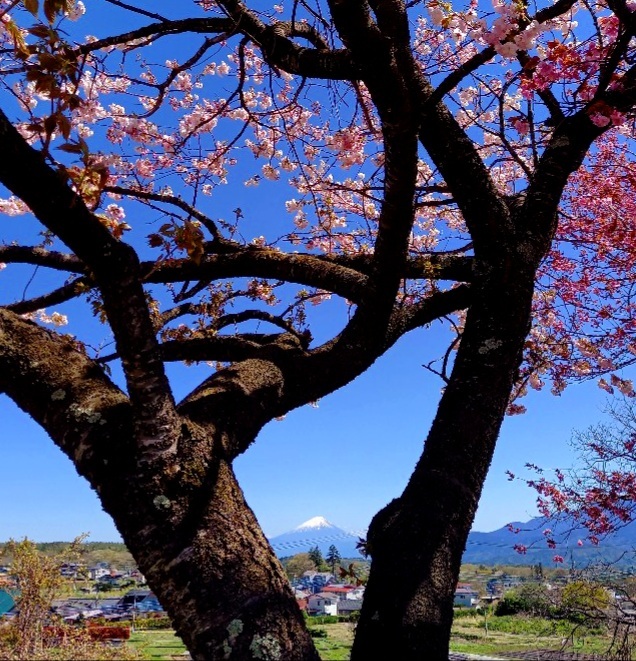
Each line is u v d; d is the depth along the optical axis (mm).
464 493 2262
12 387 2068
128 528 1795
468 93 5090
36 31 1900
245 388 2330
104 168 1979
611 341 6410
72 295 3896
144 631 17422
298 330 3949
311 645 1717
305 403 2670
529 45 2660
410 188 2346
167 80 3463
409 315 3172
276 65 3018
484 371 2521
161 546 1762
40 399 2033
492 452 2451
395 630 1898
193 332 4109
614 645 6523
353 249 5520
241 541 1811
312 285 3223
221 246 3820
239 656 1632
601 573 7246
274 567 1817
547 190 2885
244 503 1934
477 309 2674
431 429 2490
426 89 2738
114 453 1862
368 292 2707
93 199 2174
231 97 3865
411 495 2250
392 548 2092
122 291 1851
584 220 6223
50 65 1905
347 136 3982
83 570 6184
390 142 2250
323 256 3596
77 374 2088
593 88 3195
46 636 5219
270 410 2406
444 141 2773
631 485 7691
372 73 2119
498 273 2672
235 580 1736
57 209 1784
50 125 1880
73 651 4848
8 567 5586
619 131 5074
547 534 8125
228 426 2129
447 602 2010
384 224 2467
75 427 1943
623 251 6148
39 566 5617
